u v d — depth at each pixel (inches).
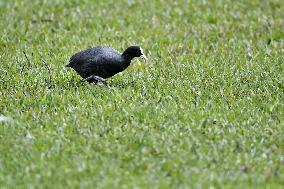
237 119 577.0
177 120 570.6
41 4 1027.3
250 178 465.7
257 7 1030.4
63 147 515.2
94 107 604.1
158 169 478.6
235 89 661.3
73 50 810.8
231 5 1035.3
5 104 614.2
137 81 684.1
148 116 577.0
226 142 525.7
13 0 1043.3
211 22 967.6
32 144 522.6
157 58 783.7
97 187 449.4
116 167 481.1
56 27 925.2
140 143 523.2
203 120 566.9
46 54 792.9
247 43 852.0
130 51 658.8
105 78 674.8
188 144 520.1
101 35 881.5
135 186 450.0
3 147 516.1
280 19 964.6
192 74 708.7
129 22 952.3
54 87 668.7
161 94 639.1
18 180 461.7
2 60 764.6
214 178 462.0
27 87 660.7
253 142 531.8
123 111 588.1
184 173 473.1
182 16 989.2
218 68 732.0
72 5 1030.4
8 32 891.4
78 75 710.5
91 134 539.8
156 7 1027.3
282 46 832.9
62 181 458.9
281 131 548.1
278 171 478.9
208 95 638.5
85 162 486.0
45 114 587.2
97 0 1054.4
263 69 729.0
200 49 823.7
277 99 624.4
